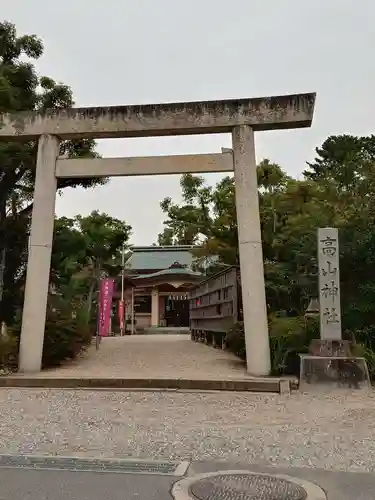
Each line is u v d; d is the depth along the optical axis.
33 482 4.59
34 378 10.51
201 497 4.21
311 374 10.12
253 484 4.54
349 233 12.61
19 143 15.17
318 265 10.90
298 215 17.97
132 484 4.54
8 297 17.39
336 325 10.58
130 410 8.08
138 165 12.05
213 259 28.62
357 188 17.09
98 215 28.22
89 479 4.69
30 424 7.07
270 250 18.12
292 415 7.69
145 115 12.06
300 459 5.39
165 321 42.72
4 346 12.38
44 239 11.98
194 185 23.19
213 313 18.61
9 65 16.16
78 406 8.41
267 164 19.92
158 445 5.93
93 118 12.19
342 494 4.32
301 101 11.59
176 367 12.59
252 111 11.77
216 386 10.07
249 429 6.76
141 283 38.41
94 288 30.69
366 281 12.05
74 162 12.20
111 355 15.51
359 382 10.04
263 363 11.00
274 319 12.87
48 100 16.75
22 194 17.55
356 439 6.23
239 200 11.62
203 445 5.93
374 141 36.06
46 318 13.41
